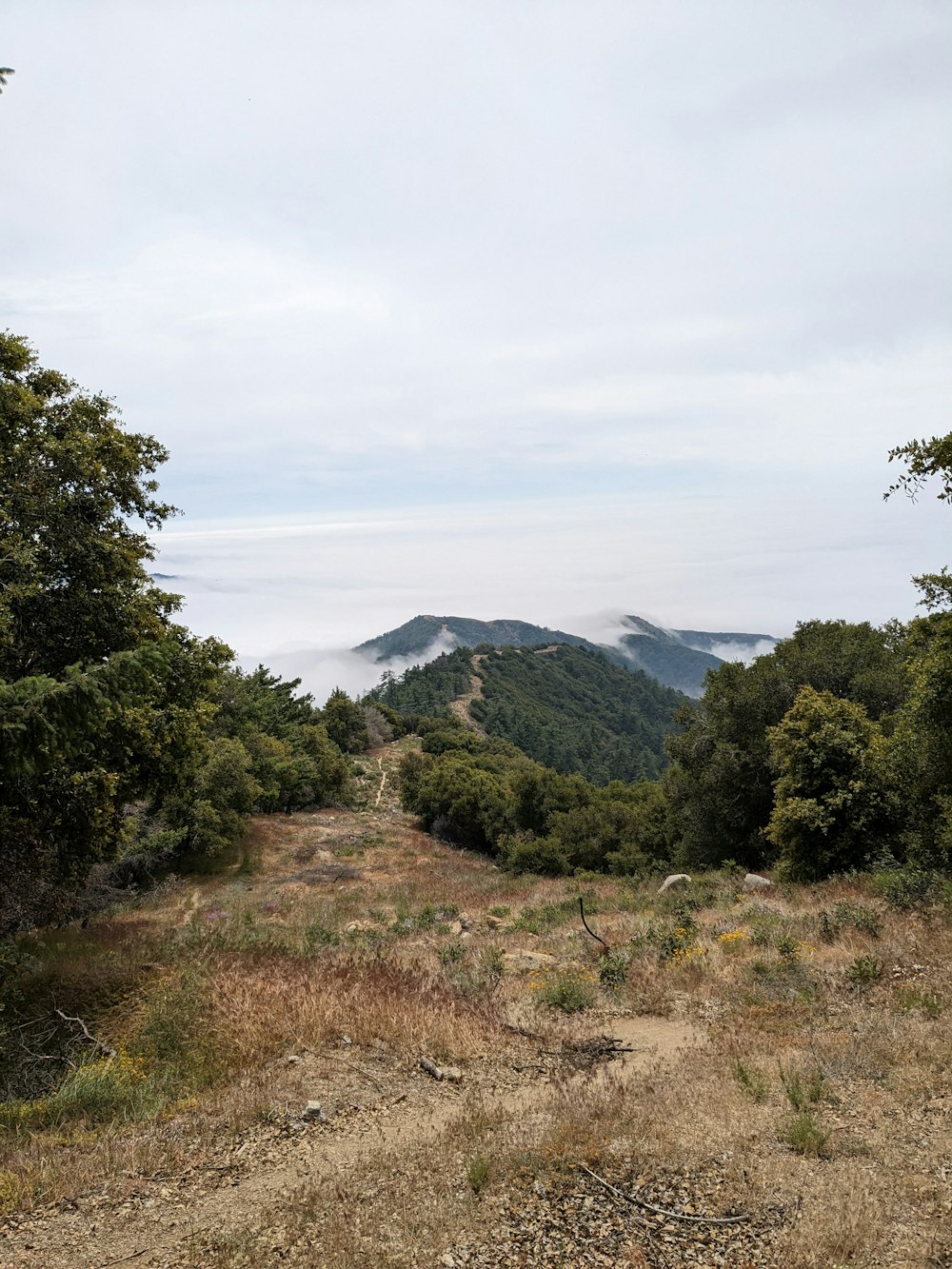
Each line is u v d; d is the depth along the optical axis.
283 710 65.25
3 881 12.00
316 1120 6.81
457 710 144.88
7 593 10.40
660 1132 5.74
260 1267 4.37
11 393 11.25
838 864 17.97
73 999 11.21
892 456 10.57
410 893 26.83
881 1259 3.98
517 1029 9.40
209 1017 9.92
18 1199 5.33
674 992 10.55
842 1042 7.32
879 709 24.14
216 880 30.55
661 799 36.91
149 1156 6.04
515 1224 4.66
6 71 6.23
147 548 14.42
